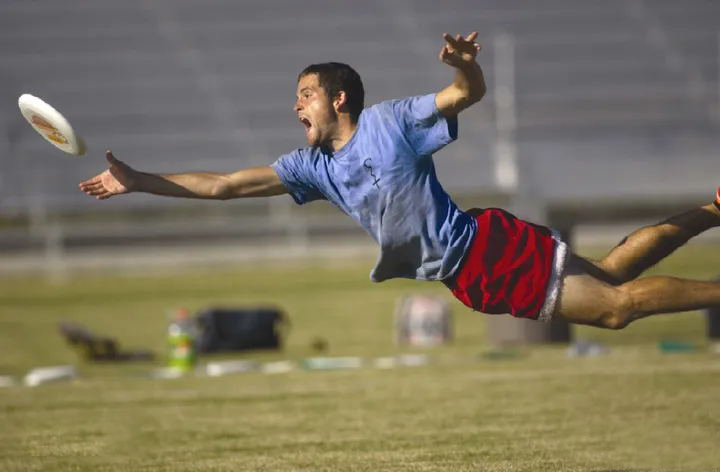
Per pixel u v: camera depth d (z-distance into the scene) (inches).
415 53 4153.5
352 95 588.1
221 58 4126.5
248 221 3260.3
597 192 3563.0
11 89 4010.8
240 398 1071.0
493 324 1567.4
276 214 3314.5
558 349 1480.1
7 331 1909.4
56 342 1763.0
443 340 1635.1
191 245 3166.8
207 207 3351.4
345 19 4249.5
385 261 605.6
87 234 3159.5
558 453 737.0
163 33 4217.5
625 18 4220.0
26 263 3006.9
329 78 586.6
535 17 4227.4
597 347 1391.5
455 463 708.0
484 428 848.3
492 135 3786.9
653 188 3555.6
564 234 1537.9
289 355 1546.5
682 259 2529.5
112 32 4210.1
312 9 4249.5
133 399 1082.1
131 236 3169.3
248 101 3993.6
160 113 3941.9
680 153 3742.6
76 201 3582.7
